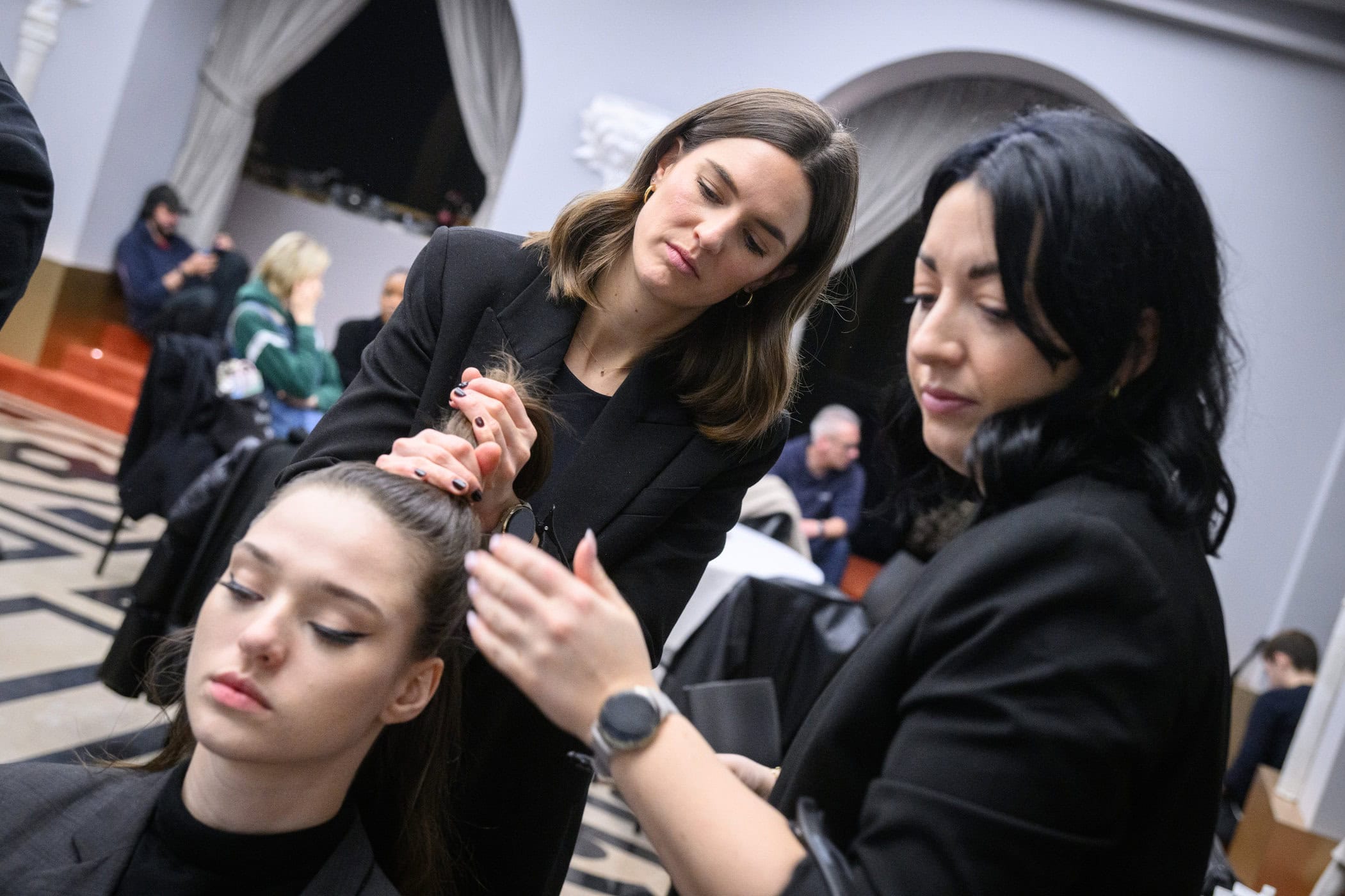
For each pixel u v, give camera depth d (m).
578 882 3.15
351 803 1.15
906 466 1.11
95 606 4.23
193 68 9.35
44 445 6.88
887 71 7.87
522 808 1.49
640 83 8.05
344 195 10.08
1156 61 7.32
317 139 10.06
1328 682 4.06
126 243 8.79
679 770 0.77
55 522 5.23
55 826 1.11
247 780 1.03
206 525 3.08
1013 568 0.77
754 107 1.51
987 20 7.57
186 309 8.44
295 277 4.79
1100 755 0.72
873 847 0.75
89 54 8.64
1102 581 0.74
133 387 8.47
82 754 2.94
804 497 6.15
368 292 10.02
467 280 1.58
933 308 0.87
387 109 9.96
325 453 1.47
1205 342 0.83
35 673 3.44
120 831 1.10
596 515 1.54
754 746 2.10
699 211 1.47
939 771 0.74
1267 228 7.14
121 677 3.07
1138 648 0.73
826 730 0.86
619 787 0.79
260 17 9.40
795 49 7.87
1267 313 7.09
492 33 9.44
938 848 0.72
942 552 0.87
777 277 1.62
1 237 1.66
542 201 8.18
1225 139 7.23
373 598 1.00
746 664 3.52
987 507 0.91
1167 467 0.81
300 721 0.99
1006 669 0.75
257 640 0.96
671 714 0.79
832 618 3.54
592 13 8.09
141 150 9.02
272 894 1.08
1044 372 0.83
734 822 0.77
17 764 1.16
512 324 1.58
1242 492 7.04
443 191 9.95
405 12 9.91
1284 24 7.06
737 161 1.47
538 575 0.79
